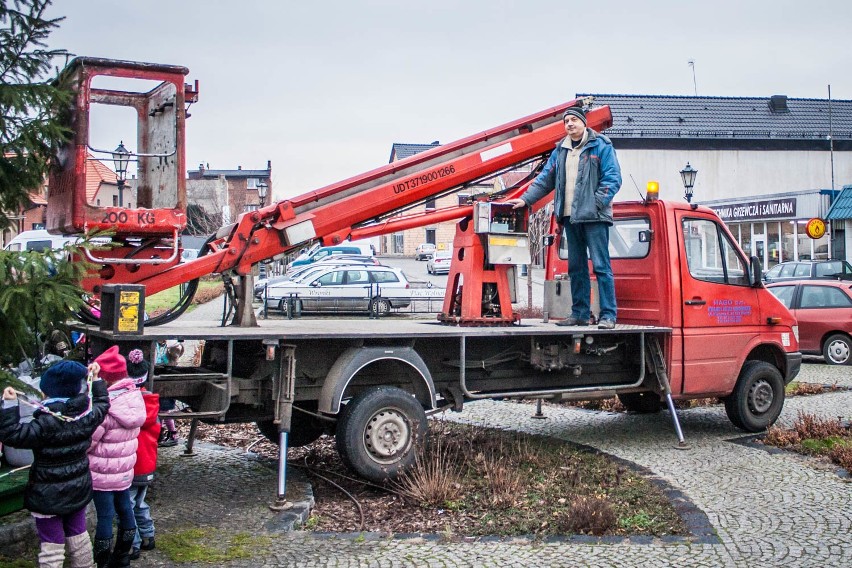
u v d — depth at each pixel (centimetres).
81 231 661
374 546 557
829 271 2228
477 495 680
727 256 958
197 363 944
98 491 475
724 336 937
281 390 667
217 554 532
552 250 1033
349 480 740
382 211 834
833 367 1538
